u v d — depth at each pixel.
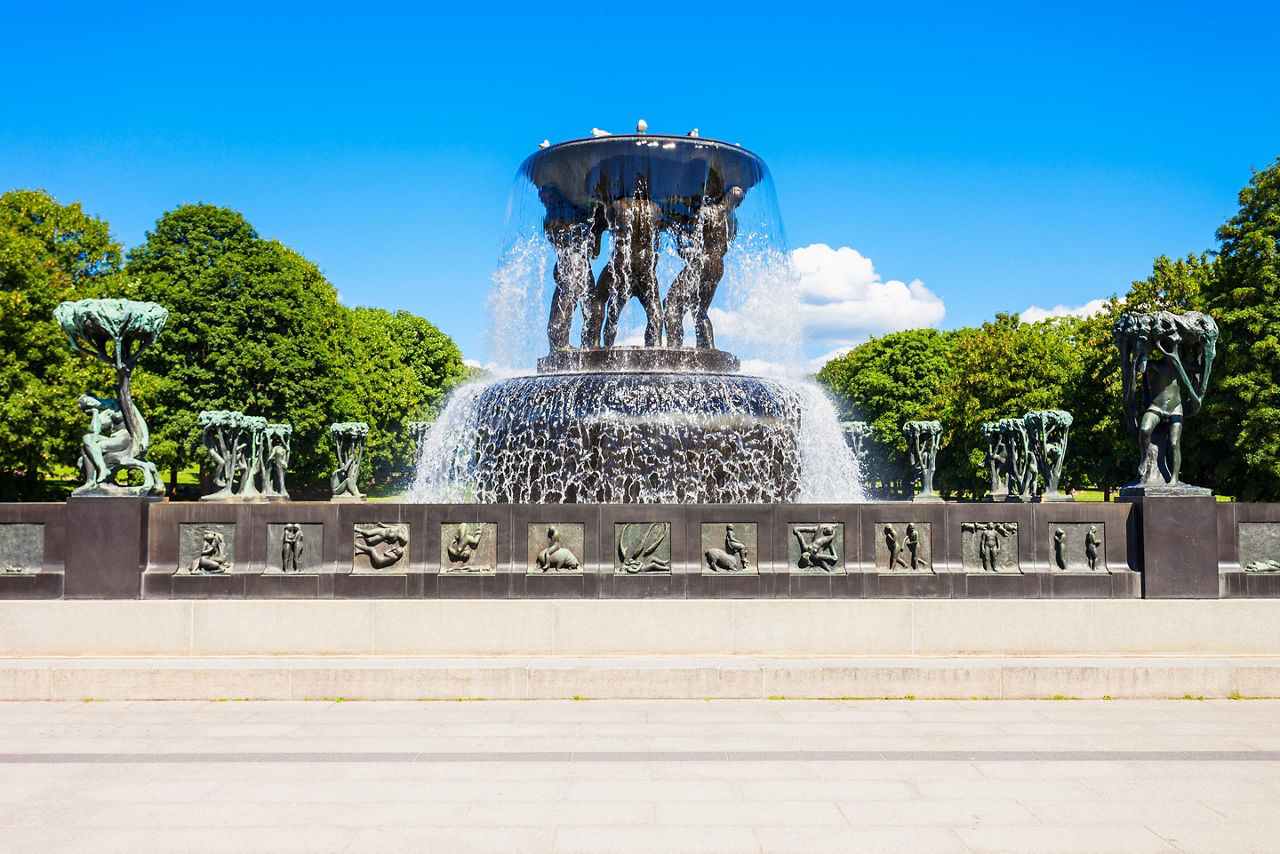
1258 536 9.43
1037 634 9.17
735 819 5.76
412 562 9.24
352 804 6.00
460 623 9.09
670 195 13.90
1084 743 7.35
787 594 9.27
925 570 9.34
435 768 6.73
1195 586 9.27
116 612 9.00
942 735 7.56
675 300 14.32
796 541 9.38
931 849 5.32
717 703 8.54
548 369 14.12
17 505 9.11
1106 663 8.85
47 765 6.78
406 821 5.72
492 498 12.86
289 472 47.03
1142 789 6.31
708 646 9.12
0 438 29.30
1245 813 5.87
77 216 39.69
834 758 6.96
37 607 8.97
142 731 7.62
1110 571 9.36
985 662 8.91
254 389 43.50
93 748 7.18
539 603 9.11
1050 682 8.70
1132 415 9.73
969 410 50.53
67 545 9.06
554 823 5.69
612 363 13.60
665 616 9.13
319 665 8.70
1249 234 31.47
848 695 8.69
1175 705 8.52
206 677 8.55
